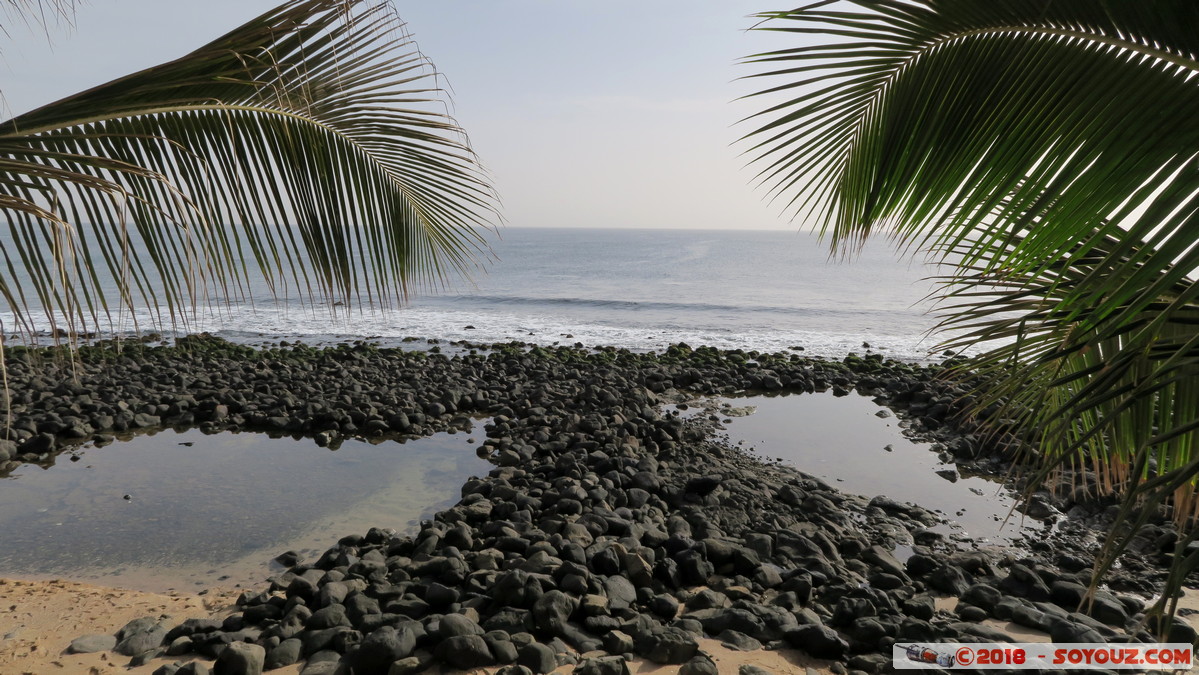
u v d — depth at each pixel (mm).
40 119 2131
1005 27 1839
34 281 2230
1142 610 4508
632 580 4891
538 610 4234
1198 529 1691
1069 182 1639
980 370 3057
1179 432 1669
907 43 2035
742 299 33094
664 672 3846
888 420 10164
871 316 26109
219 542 6016
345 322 22688
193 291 2234
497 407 10789
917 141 2047
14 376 11742
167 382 11820
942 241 2051
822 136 2277
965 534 6105
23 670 3889
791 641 4102
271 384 11734
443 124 2834
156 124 2422
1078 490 6727
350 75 2641
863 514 6559
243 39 2268
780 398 11719
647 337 20156
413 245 3053
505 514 6223
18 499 6996
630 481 7082
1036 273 1932
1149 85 1559
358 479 7660
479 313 26438
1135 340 1882
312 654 4012
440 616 4277
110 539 6059
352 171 2824
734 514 6414
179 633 4266
